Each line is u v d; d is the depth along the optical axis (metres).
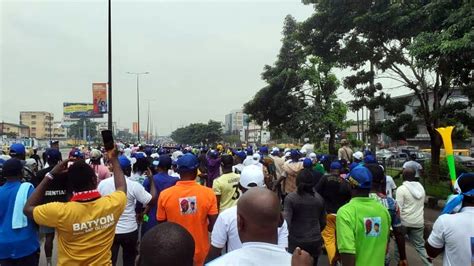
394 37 13.89
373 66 16.50
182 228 2.03
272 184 11.23
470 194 3.52
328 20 14.88
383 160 18.77
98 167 9.29
